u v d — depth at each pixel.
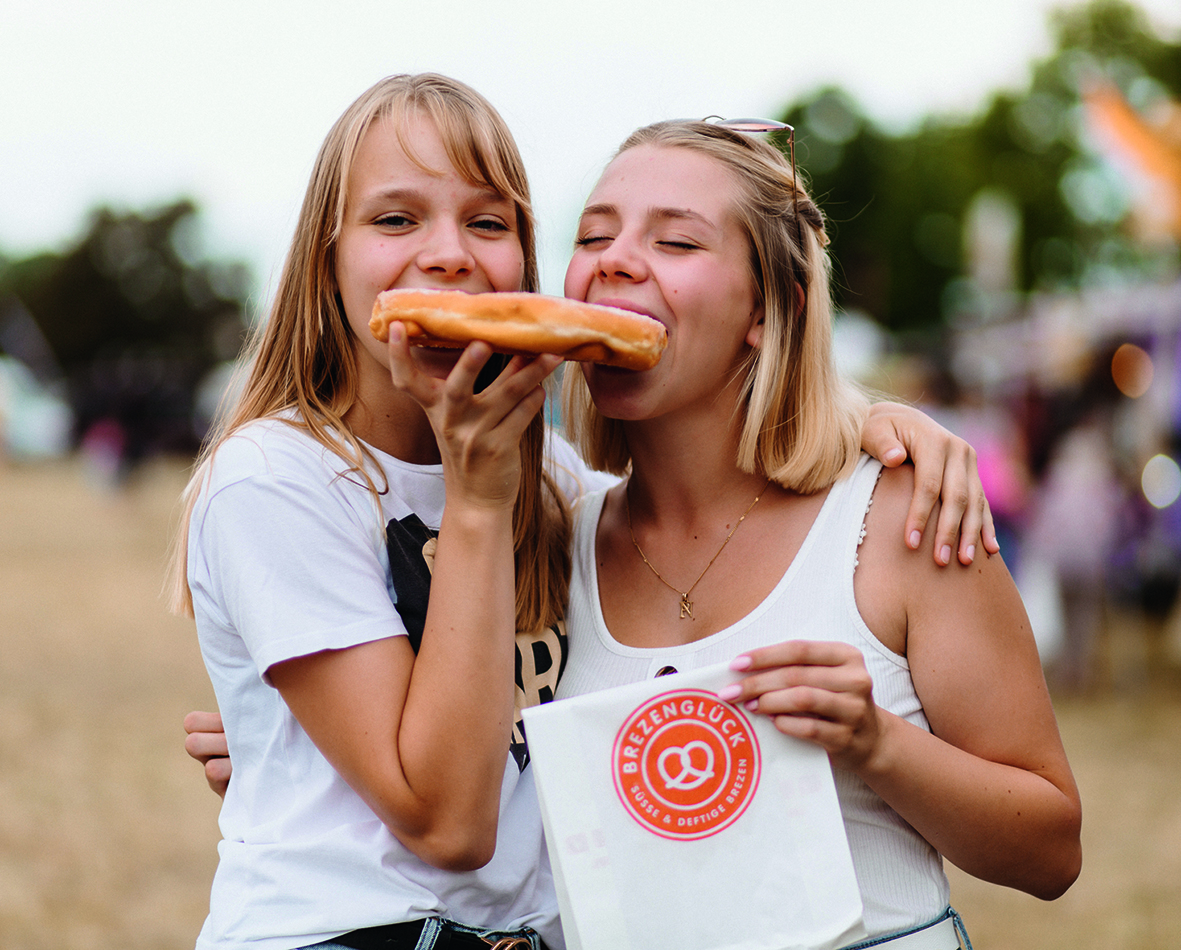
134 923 3.96
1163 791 5.23
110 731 6.36
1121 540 8.73
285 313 1.74
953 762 1.48
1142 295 9.07
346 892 1.52
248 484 1.56
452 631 1.46
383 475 1.69
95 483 22.41
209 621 1.65
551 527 1.86
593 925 1.33
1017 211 20.97
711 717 1.38
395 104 1.65
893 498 1.65
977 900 4.20
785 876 1.37
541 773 1.35
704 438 1.75
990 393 10.72
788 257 1.73
